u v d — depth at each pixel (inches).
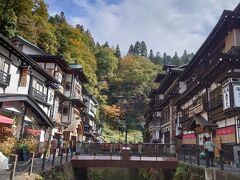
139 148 947.3
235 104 726.5
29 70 911.0
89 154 939.3
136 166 902.4
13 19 1472.7
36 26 1952.5
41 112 926.4
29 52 1272.1
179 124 1446.9
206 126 904.9
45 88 1095.0
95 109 2610.7
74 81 1526.8
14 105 793.6
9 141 681.0
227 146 812.6
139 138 3127.5
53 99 1231.5
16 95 755.4
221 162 542.3
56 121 1245.1
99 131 2760.8
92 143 960.3
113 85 4010.8
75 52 2482.8
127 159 908.0
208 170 571.2
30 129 862.5
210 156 653.9
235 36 811.4
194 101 1176.2
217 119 892.0
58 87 1205.1
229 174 466.0
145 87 4052.7
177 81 1510.8
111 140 2842.0
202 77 967.0
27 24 1764.3
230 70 778.8
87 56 2940.5
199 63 1165.1
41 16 2219.5
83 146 952.9
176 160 900.0
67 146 1103.6
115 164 904.3
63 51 2250.2
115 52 5059.1
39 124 975.6
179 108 1473.9
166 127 1731.1
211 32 895.7
